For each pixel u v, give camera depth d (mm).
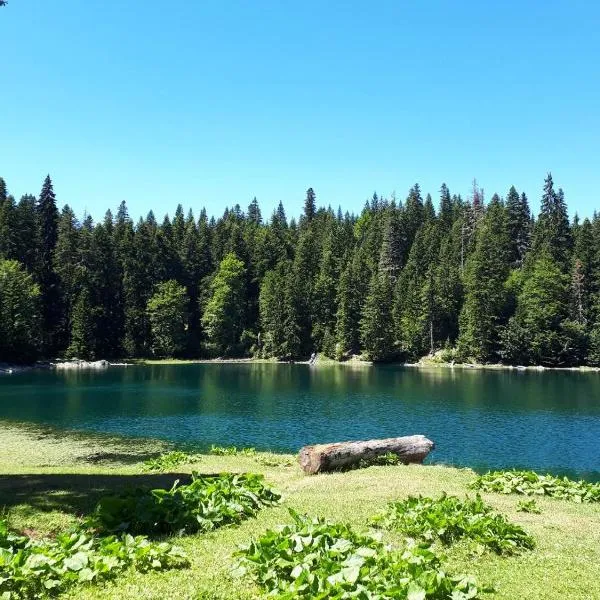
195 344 115312
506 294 102125
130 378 72438
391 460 20109
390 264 126062
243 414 41938
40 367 88812
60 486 14055
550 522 12297
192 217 139875
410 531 10367
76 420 38719
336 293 115750
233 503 11586
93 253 106812
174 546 8711
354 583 6953
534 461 27344
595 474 24844
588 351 92688
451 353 99812
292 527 9023
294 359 110000
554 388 61406
